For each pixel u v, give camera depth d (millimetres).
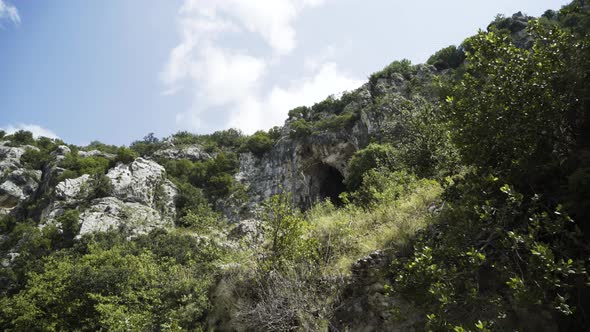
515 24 38000
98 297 14453
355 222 7844
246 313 6949
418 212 6684
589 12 6102
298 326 6051
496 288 4555
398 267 5480
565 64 5098
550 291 4078
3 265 31969
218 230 17797
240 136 78750
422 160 11891
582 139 4969
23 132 69000
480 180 4969
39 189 51719
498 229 4027
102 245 29609
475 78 6195
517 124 5062
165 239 25094
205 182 56438
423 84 40000
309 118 60406
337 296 6016
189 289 10461
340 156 45969
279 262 7391
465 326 4230
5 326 17672
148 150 69000
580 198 3949
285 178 51438
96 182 43531
